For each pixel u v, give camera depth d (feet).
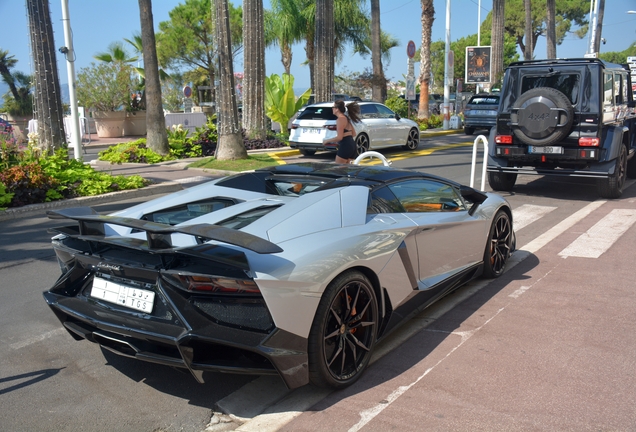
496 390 11.25
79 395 11.80
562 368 12.07
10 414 11.08
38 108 42.22
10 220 29.60
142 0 50.60
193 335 9.90
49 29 41.91
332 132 51.70
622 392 11.00
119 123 90.58
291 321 10.21
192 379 12.41
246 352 10.43
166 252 9.98
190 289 10.17
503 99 32.07
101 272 11.74
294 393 11.59
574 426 9.89
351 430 10.09
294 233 11.43
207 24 119.14
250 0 59.00
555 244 22.59
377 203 13.71
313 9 107.14
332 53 69.51
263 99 61.62
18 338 14.76
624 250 21.24
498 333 14.06
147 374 12.69
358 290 11.64
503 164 32.63
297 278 10.29
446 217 15.46
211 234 9.59
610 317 14.84
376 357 13.05
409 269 13.47
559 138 29.71
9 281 19.54
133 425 10.64
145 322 10.64
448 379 11.78
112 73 90.07
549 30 125.80
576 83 29.66
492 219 17.71
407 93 81.30
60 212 12.21
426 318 15.31
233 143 48.78
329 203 12.57
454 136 78.33
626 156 32.09
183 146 55.16
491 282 18.15
